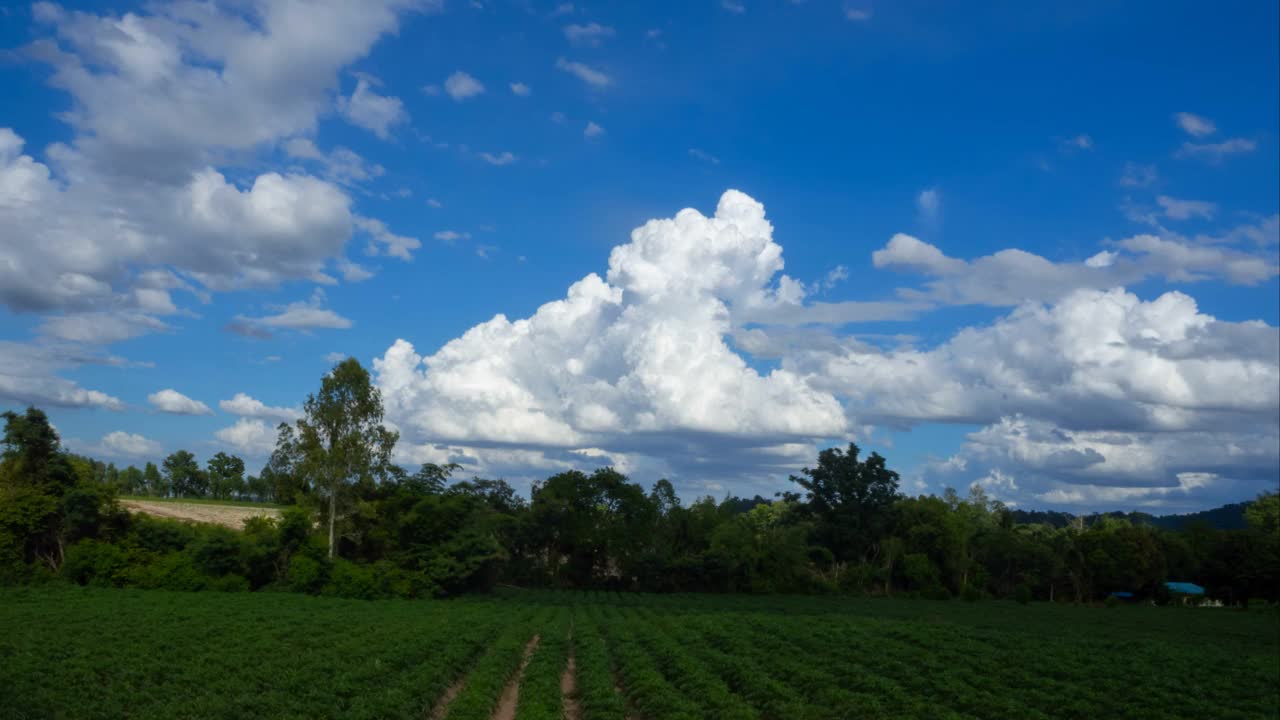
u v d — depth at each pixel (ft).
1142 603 358.64
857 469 390.42
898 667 121.39
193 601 189.06
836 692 100.73
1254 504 471.62
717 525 376.07
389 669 107.55
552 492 352.28
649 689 102.53
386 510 268.62
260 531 256.73
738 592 351.05
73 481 239.09
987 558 394.73
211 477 653.30
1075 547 365.61
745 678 109.70
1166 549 372.79
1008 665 127.85
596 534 347.56
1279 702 106.73
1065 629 206.18
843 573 367.25
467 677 116.67
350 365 254.27
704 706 94.43
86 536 232.94
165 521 249.14
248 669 101.71
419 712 90.27
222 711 80.48
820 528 388.98
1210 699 108.17
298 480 255.70
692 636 158.61
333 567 242.58
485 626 163.02
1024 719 92.27
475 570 264.31
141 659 105.70
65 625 134.62
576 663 131.64
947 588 379.14
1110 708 99.76
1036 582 374.02
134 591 209.97
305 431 247.29
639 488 363.35
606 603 275.59
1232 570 356.38
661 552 353.10
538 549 352.69
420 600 245.24
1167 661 137.28
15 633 124.26
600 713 90.38
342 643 127.24
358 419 255.09
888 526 385.91
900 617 238.89
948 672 117.70
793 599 323.16
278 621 152.35
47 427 237.04
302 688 93.04
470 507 278.67
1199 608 328.90
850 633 163.12
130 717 79.30
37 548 228.43
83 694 86.17
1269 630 225.35
